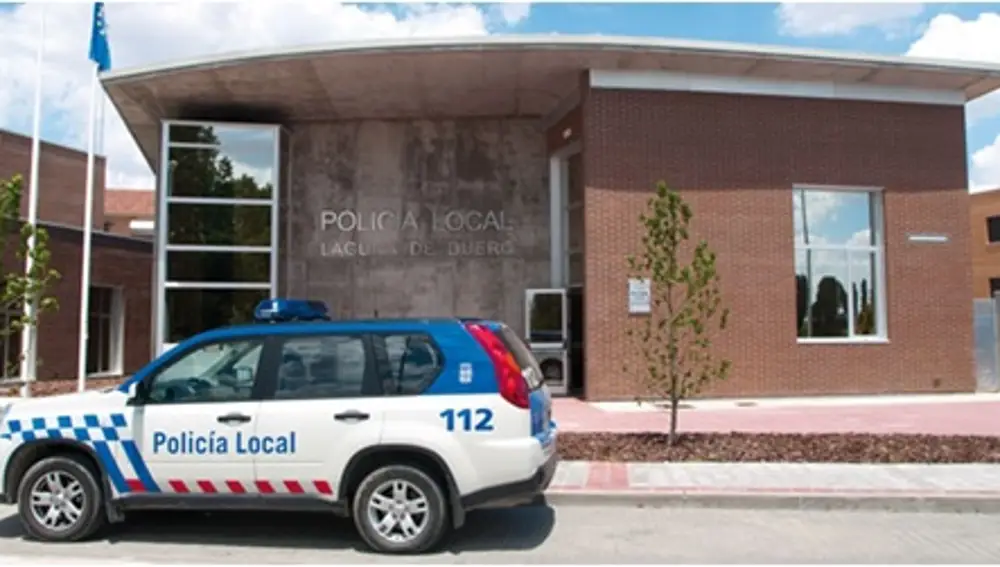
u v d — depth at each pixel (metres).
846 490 8.13
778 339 16.34
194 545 6.54
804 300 16.81
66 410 6.63
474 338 6.41
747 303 16.22
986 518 7.59
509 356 6.41
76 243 23.86
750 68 16.16
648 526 7.25
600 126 16.08
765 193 16.48
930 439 10.70
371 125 19.69
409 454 6.33
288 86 17.11
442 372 6.34
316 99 18.00
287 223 19.34
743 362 16.12
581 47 15.11
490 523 7.33
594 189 15.98
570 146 18.34
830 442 10.53
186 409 6.48
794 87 16.77
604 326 15.78
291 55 15.49
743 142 16.48
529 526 7.23
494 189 19.61
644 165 16.11
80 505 6.60
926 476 8.74
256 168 18.41
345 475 6.25
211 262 17.95
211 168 18.22
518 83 17.08
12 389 19.09
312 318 8.05
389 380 6.38
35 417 6.63
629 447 10.29
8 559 6.10
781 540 6.76
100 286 25.14
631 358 15.77
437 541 6.25
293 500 6.34
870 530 7.12
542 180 19.62
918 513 7.80
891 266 17.00
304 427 6.31
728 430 12.04
